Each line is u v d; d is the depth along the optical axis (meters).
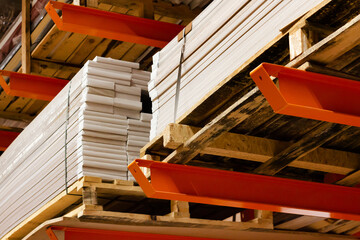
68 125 4.92
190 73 4.01
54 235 4.50
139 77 4.93
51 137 5.27
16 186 6.01
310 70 2.90
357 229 5.24
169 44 4.39
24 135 6.08
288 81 2.88
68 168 4.77
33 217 5.37
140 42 5.24
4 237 6.11
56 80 6.18
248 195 3.88
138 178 3.60
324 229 5.29
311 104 2.88
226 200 3.79
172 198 3.67
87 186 4.40
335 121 2.98
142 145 4.78
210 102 3.58
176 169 3.76
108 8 5.88
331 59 2.90
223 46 3.70
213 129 3.43
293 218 5.28
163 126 4.23
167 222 4.32
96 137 4.64
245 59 3.45
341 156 4.10
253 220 4.52
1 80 5.98
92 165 4.53
